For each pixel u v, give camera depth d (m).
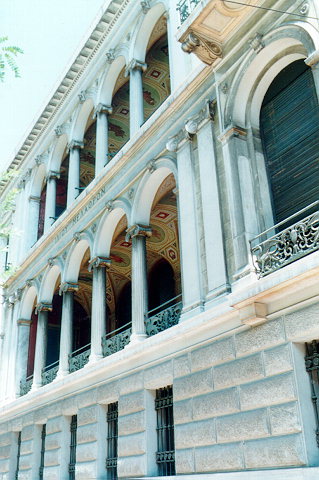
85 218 18.22
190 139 13.25
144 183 15.04
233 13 11.55
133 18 18.19
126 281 24.30
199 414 10.45
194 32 11.89
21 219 24.97
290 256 9.54
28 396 18.81
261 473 8.52
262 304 9.50
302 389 8.71
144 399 12.52
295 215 9.42
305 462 8.20
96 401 14.54
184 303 11.94
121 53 18.52
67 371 17.41
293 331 8.94
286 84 11.16
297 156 10.58
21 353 21.70
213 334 10.64
